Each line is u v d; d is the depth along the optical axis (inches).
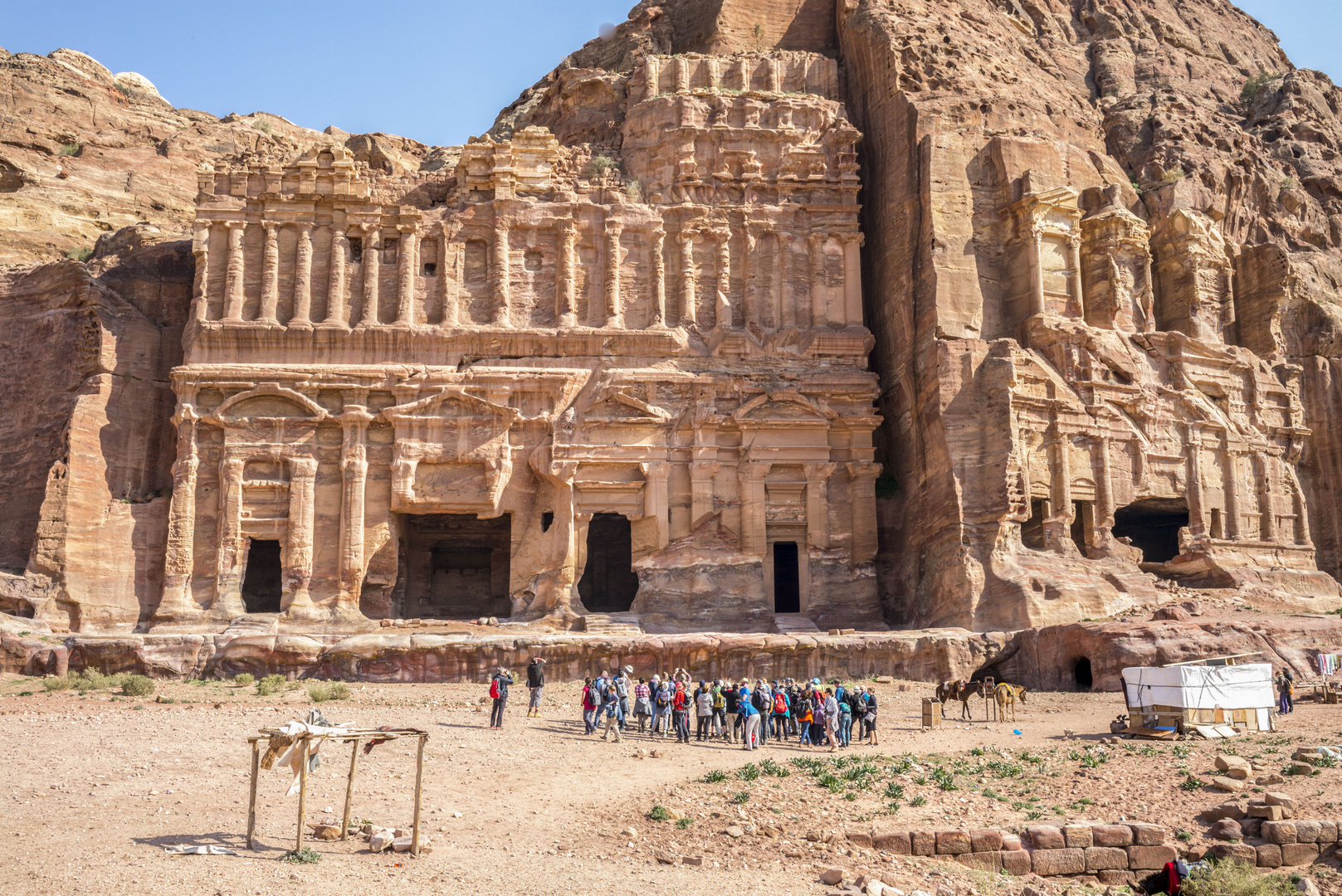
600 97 2319.1
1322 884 719.7
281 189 1989.4
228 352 1923.0
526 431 1948.8
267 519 1873.8
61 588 1795.0
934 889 673.6
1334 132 2586.1
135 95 3115.2
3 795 755.4
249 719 1128.2
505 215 2022.6
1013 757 1012.5
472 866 639.1
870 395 1991.9
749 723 1104.8
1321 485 2129.7
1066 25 2630.4
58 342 2025.1
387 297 1987.0
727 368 1993.1
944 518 1809.8
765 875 668.7
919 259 1973.4
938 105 2037.4
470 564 2177.7
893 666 1640.0
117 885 554.6
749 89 2183.8
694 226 2043.6
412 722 1157.1
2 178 2561.5
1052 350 1897.1
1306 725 1138.7
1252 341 2139.5
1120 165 2297.0
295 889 566.9
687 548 1915.6
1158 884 710.5
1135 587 1754.4
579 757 1015.6
